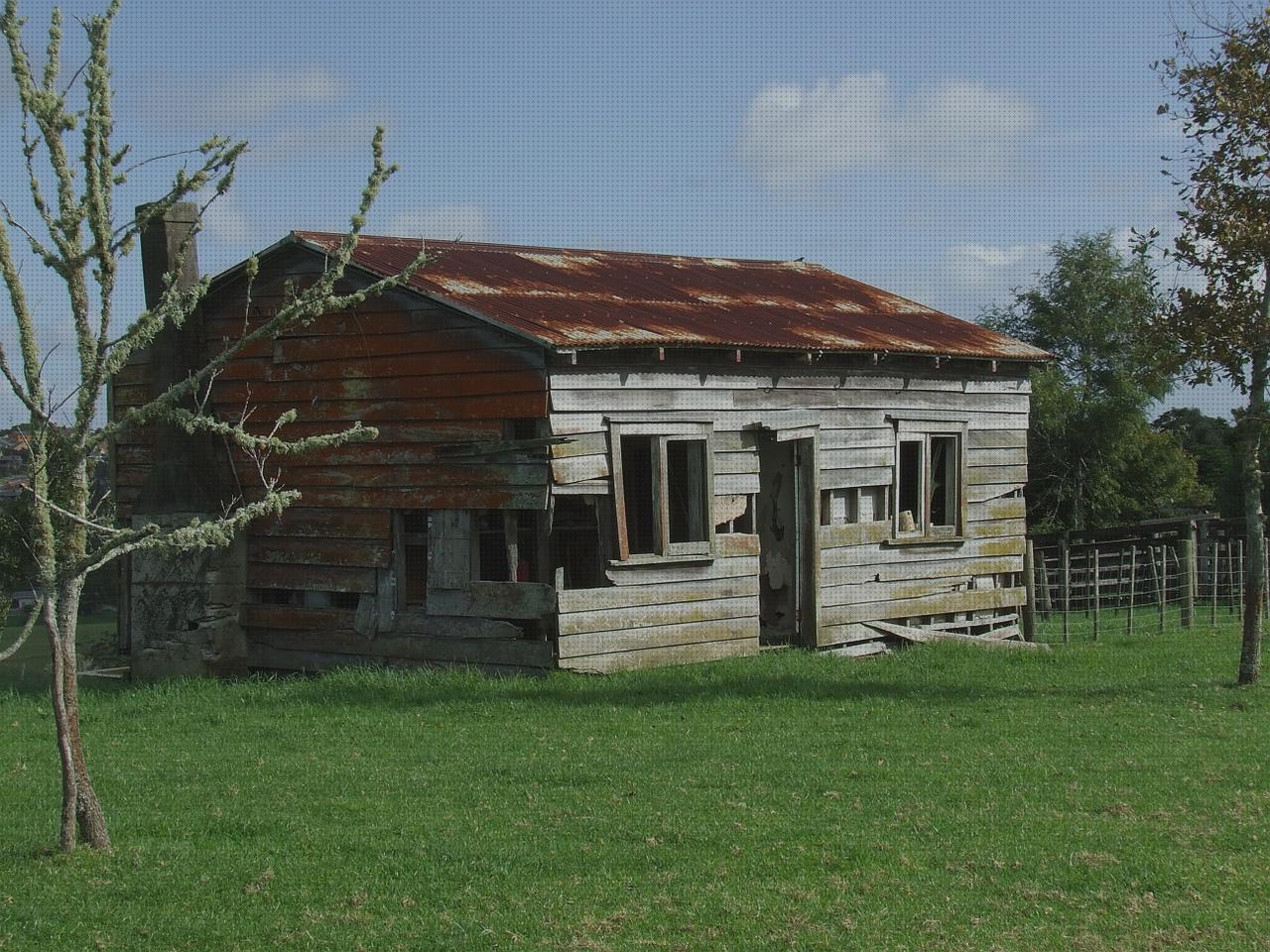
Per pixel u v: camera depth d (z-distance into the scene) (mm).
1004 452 24750
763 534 21469
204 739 14734
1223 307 17516
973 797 11695
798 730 14828
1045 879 9445
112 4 8859
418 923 8570
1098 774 12672
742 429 19938
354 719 15617
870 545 22109
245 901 9000
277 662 20328
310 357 19719
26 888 9219
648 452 20094
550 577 18094
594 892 9141
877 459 22125
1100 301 51656
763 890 9180
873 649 21938
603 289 21359
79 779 10016
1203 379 17875
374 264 19047
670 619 18938
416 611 18938
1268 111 17000
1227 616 28359
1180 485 49156
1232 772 12812
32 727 15742
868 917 8664
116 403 21656
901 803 11430
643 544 20141
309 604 20188
